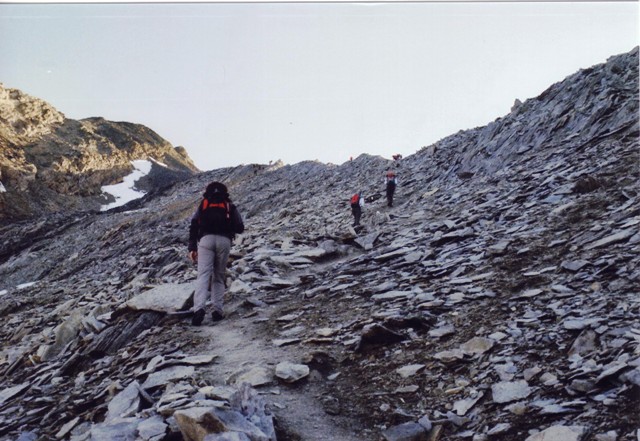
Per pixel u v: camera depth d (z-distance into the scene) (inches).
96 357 317.1
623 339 189.9
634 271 251.1
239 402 175.5
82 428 201.2
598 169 516.4
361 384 209.3
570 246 323.9
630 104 729.0
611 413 150.4
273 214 1519.4
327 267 503.8
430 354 223.1
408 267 390.3
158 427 165.3
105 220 3757.4
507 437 154.6
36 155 6520.7
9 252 3659.0
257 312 344.2
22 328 597.0
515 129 963.3
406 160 1515.7
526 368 193.2
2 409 253.4
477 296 278.1
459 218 540.7
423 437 166.9
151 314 346.9
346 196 1333.7
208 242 332.5
